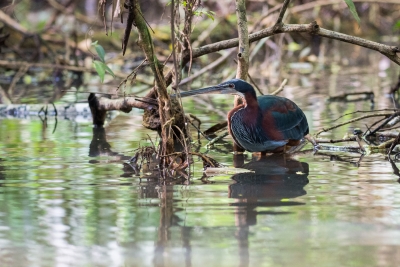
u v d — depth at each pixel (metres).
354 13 9.86
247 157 10.25
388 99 16.23
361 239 6.26
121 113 14.99
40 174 8.95
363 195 7.75
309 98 16.55
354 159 9.95
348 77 20.88
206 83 19.64
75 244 6.21
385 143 10.67
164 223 6.74
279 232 6.48
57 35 24.84
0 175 8.89
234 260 5.80
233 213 7.06
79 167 9.39
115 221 6.84
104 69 10.48
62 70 21.38
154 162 9.77
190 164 9.59
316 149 10.80
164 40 24.44
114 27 25.69
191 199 7.62
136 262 5.80
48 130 12.77
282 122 10.29
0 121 14.02
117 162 9.76
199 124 11.85
